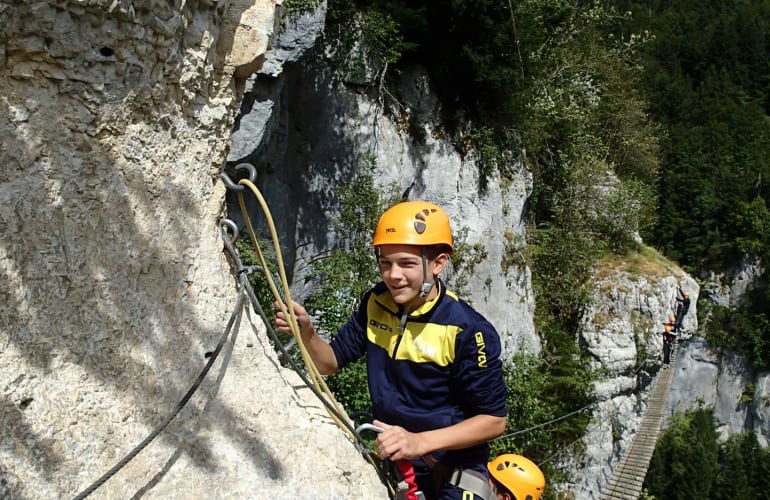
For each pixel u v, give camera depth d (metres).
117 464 1.55
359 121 11.14
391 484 2.24
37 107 1.72
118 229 1.86
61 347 1.67
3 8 1.60
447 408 2.13
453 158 12.94
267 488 1.83
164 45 1.96
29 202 1.67
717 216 34.91
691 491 30.69
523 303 15.12
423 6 11.53
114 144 1.88
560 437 16.56
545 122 15.42
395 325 2.20
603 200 19.64
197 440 1.83
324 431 2.10
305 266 10.27
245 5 2.37
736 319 33.53
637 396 19.11
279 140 9.51
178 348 1.91
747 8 56.16
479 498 2.14
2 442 1.51
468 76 12.76
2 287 1.59
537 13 13.70
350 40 10.70
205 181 2.20
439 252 2.14
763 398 32.59
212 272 2.09
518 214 15.27
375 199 9.93
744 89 50.62
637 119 24.58
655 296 19.02
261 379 2.07
